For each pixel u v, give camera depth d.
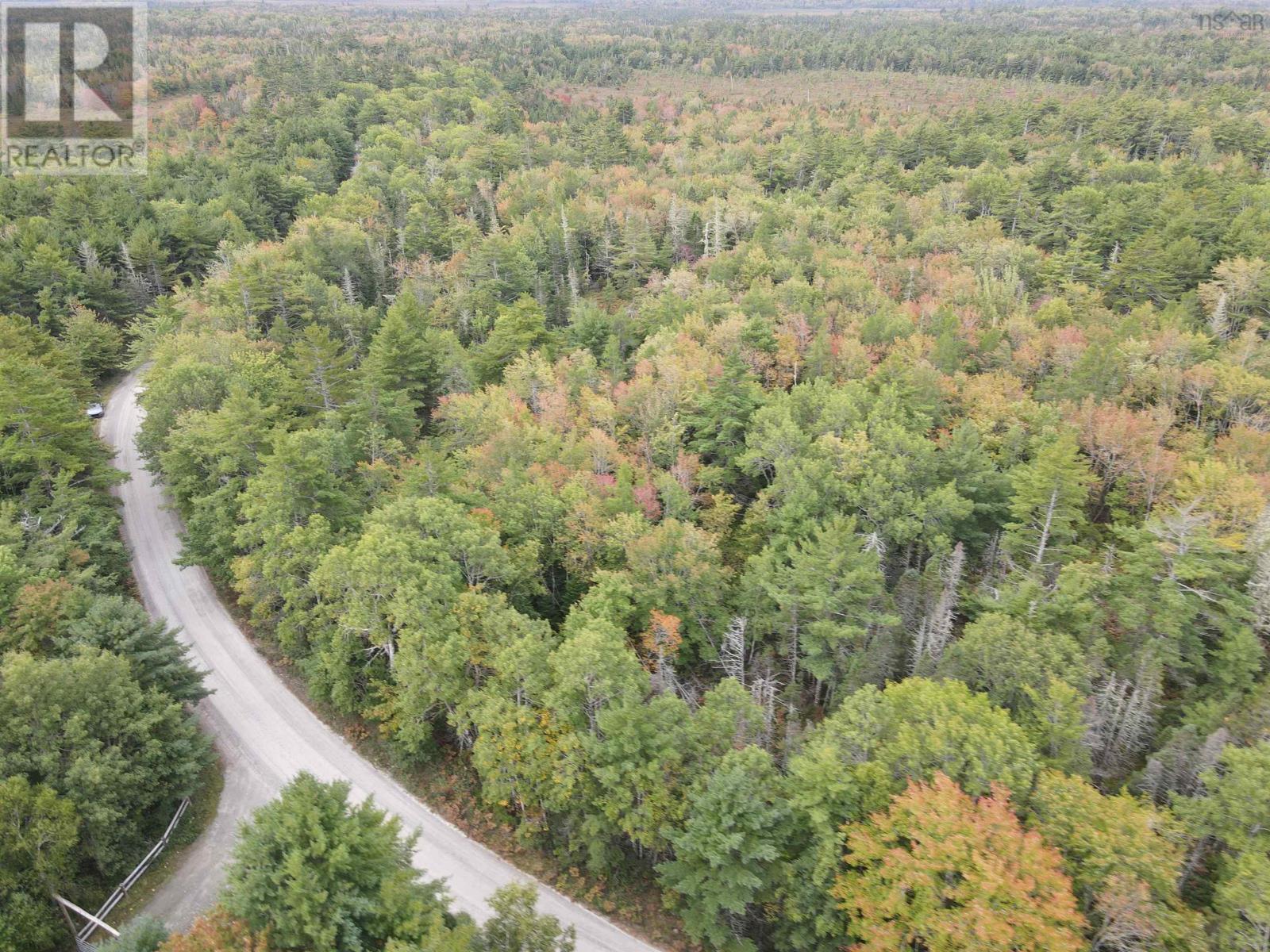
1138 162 142.00
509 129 189.25
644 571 51.84
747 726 40.50
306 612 47.81
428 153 166.62
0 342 74.00
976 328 86.50
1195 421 73.06
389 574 44.66
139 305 106.94
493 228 125.50
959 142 160.38
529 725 40.06
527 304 87.06
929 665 45.53
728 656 50.91
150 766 40.19
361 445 63.75
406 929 30.05
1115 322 86.44
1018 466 61.19
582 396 74.44
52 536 53.84
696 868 36.81
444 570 47.19
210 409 65.69
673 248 126.31
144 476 75.25
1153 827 34.00
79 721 37.50
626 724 37.25
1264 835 33.53
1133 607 47.34
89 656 39.94
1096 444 65.69
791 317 83.88
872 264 108.88
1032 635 43.28
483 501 57.94
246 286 91.00
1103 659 45.94
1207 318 90.50
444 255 125.62
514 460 62.72
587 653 38.22
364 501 58.31
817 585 48.69
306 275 97.31
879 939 30.52
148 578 62.31
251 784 45.88
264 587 50.56
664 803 37.41
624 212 131.38
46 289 94.62
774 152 168.12
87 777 36.19
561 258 124.44
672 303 95.12
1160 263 96.38
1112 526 57.81
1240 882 31.41
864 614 47.47
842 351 78.94
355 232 115.81
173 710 41.22
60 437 59.69
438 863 42.34
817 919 33.97
